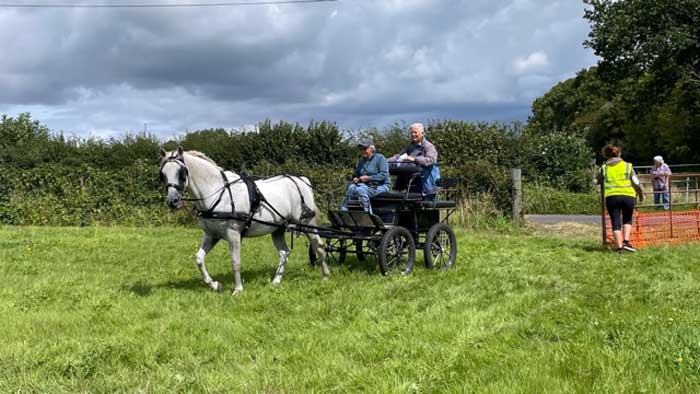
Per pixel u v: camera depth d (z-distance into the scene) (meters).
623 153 52.16
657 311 6.36
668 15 37.25
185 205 18.38
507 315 6.43
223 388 4.61
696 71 38.66
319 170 18.05
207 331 6.18
